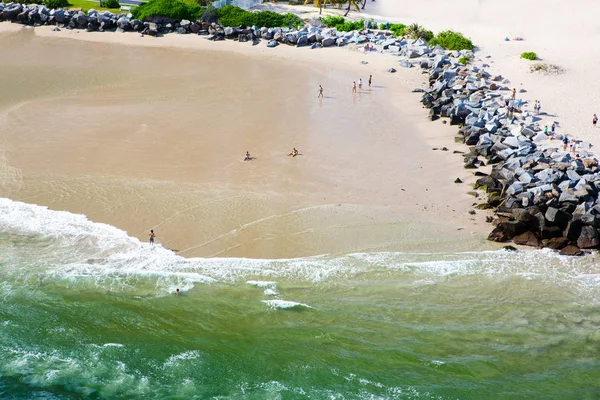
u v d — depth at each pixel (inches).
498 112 2573.8
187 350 1392.7
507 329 1448.1
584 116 2578.7
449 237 1775.3
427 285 1589.6
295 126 2481.5
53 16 3860.7
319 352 1380.4
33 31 3791.8
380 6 4480.8
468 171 2137.1
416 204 1934.1
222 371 1338.6
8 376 1330.0
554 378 1311.5
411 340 1413.6
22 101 2733.8
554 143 2297.0
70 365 1358.3
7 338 1424.7
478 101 2687.0
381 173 2119.8
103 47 3528.5
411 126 2519.7
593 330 1446.9
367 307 1514.5
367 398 1261.1
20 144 2295.8
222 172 2094.0
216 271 1626.5
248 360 1364.4
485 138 2271.2
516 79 3034.0
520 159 2087.8
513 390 1277.1
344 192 1990.7
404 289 1576.0
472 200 1957.4
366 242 1747.0
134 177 2057.1
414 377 1314.0
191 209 1873.8
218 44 3580.2
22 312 1499.8
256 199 1932.8
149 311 1503.4
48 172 2090.3
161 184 2011.6
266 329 1448.1
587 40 3619.6
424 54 3356.3
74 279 1599.4
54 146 2282.2
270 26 3789.4
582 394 1267.2
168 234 1763.0
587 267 1668.3
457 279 1615.4
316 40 3585.1
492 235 1771.7
